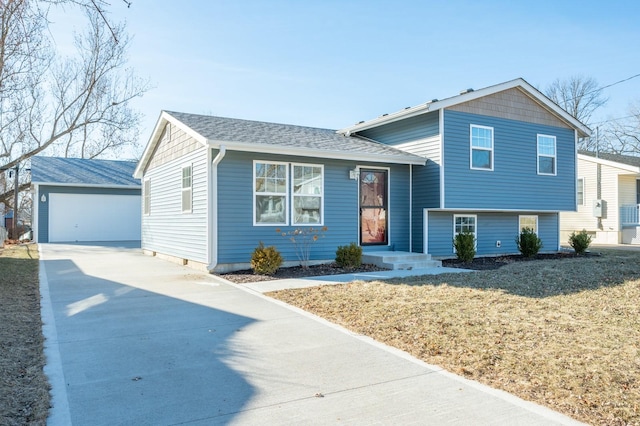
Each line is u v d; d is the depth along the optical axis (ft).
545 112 47.88
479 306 21.17
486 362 14.23
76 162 80.74
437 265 37.68
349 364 14.37
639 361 13.87
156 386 12.55
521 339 16.29
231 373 13.58
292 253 37.01
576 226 77.51
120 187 73.00
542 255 47.67
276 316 20.58
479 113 43.04
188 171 38.75
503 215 48.57
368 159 38.86
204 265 34.47
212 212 33.60
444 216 44.06
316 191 38.37
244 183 35.01
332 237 39.09
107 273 33.65
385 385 12.67
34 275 32.14
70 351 15.49
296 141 38.06
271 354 15.34
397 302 22.26
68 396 11.80
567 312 20.03
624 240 71.41
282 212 36.73
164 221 45.24
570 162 49.75
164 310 21.70
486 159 43.39
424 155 42.52
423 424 10.33
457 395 11.96
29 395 11.69
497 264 39.47
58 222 69.77
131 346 16.12
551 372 13.24
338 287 26.86
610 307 20.88
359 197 41.27
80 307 22.20
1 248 55.62
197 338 17.16
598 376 12.81
